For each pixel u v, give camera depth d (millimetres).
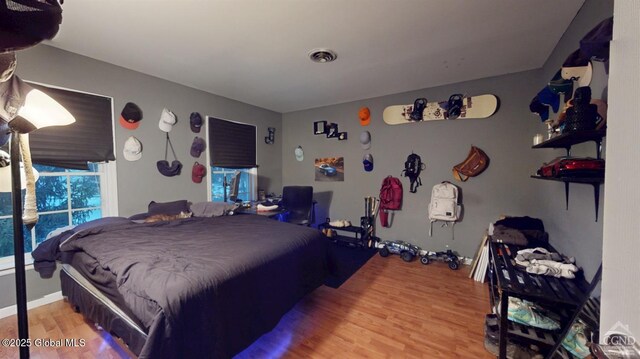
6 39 558
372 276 2904
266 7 1742
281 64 2689
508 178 3031
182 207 3051
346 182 4297
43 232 2367
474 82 3170
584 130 1268
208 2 1681
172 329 1128
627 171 364
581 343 1218
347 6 1745
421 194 3600
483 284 2701
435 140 3475
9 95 855
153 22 1898
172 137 3176
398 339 1825
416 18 1888
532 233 2459
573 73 1624
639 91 347
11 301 2113
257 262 1662
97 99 2531
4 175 1271
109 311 1552
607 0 1421
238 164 4090
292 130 4910
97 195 2670
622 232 370
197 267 1454
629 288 354
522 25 1980
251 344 1611
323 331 1912
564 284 1521
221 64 2680
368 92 3689
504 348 1498
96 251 1743
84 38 2123
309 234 2287
